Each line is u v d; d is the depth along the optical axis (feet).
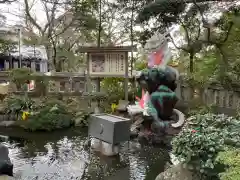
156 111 19.11
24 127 22.65
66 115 24.41
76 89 31.78
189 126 13.39
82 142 19.24
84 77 31.68
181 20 31.12
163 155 16.01
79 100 28.12
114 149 15.92
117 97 28.76
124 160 15.29
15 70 30.58
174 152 10.41
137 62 36.40
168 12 28.78
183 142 10.03
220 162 8.82
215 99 23.65
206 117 13.43
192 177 10.03
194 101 25.58
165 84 19.52
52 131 22.40
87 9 36.68
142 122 19.81
